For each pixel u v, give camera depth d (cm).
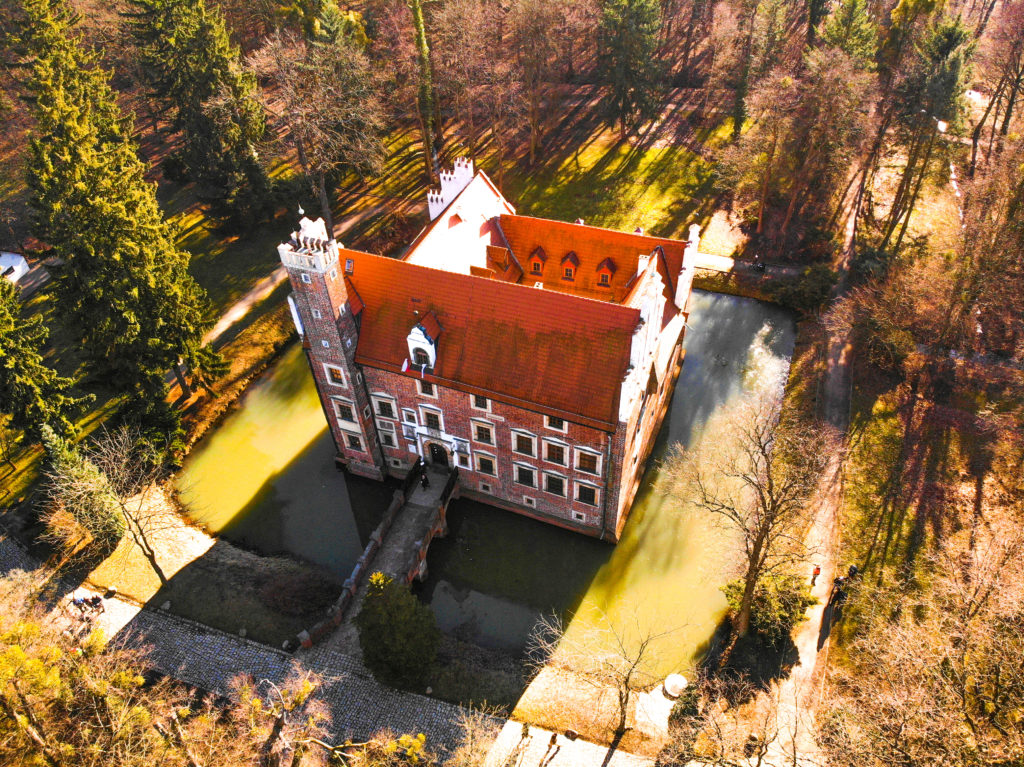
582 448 4406
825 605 4356
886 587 4438
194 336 5700
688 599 4619
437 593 4750
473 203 5497
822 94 6794
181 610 4547
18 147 9275
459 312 4562
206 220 8319
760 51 8600
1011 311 6025
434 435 5016
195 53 7325
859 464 5216
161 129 10169
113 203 5044
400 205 8494
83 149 5116
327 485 5547
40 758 3247
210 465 5753
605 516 4800
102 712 3425
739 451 5434
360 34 9388
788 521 4069
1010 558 3619
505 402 4428
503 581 4800
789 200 8006
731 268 7362
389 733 3569
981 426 5431
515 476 4931
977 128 7988
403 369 4675
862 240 7462
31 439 5225
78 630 4381
